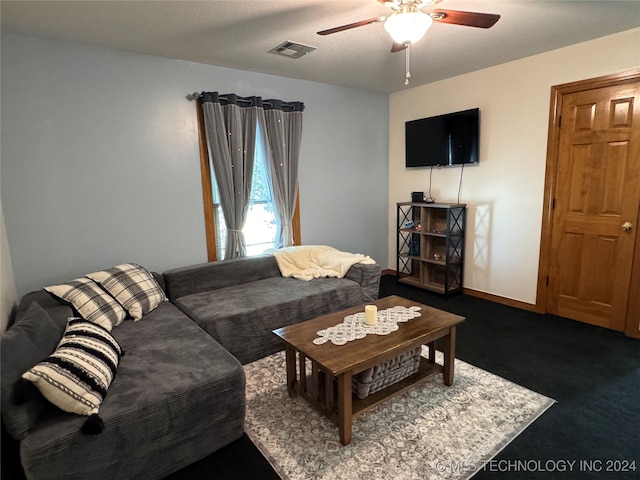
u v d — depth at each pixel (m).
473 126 3.72
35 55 2.55
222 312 2.68
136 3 2.10
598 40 2.86
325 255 3.78
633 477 1.59
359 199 4.64
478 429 1.92
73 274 2.85
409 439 1.86
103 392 1.58
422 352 2.80
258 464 1.74
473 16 1.86
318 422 2.01
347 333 2.09
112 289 2.59
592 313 3.19
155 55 3.03
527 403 2.12
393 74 3.75
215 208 3.54
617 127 2.87
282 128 3.70
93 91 2.79
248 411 2.12
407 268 4.81
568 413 2.03
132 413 1.54
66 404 1.46
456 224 4.09
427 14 1.92
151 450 1.61
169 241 3.28
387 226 5.02
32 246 2.66
